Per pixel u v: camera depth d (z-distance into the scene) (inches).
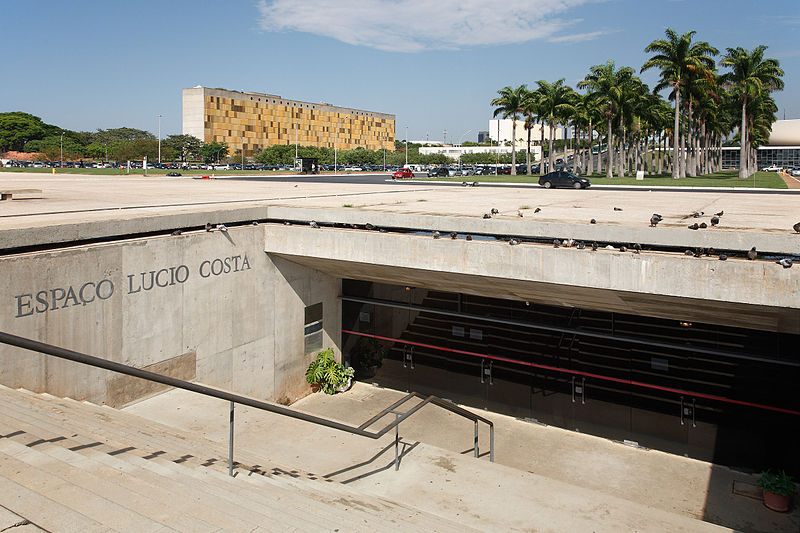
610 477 504.4
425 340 674.8
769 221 568.4
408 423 609.6
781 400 497.0
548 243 509.0
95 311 463.8
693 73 2340.1
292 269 657.6
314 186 1387.8
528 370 613.0
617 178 2417.6
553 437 580.7
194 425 488.7
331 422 314.5
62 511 168.1
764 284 399.5
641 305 502.9
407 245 540.4
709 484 492.4
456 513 337.7
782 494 441.7
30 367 419.5
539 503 353.1
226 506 212.8
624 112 2556.6
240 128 6028.5
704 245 454.0
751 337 505.4
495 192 1127.0
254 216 622.5
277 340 647.8
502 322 621.6
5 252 417.7
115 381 487.2
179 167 4357.8
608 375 571.5
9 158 5541.3
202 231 561.9
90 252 456.8
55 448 232.5
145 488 211.5
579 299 535.5
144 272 501.0
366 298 716.0
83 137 6624.0
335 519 233.1
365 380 725.3
